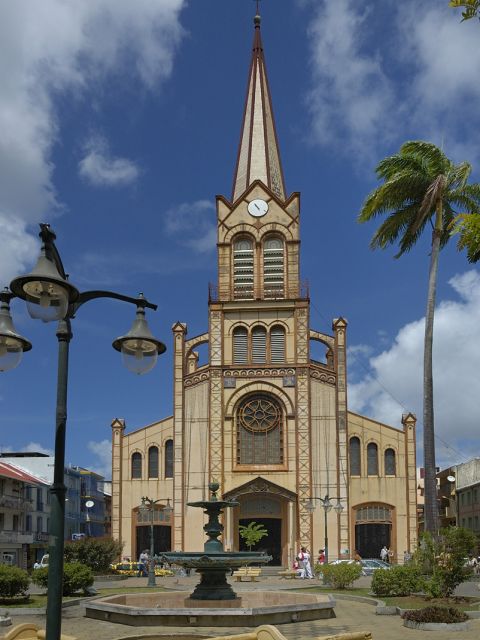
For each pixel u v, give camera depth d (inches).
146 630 903.1
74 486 4301.2
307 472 2333.9
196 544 2336.4
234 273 2513.5
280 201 2539.4
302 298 2448.3
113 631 899.4
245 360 2440.9
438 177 1573.6
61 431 473.7
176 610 945.5
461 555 1155.9
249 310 2463.1
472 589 1493.6
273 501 2358.5
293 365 2413.9
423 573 1256.2
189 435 2415.1
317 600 1085.1
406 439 2401.6
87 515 4478.3
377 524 2351.1
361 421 2428.6
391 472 2389.3
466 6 525.3
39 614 1093.1
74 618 1045.2
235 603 1078.4
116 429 2474.2
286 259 2502.5
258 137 2741.1
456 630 883.4
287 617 978.1
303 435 2362.2
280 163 2773.1
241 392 2411.4
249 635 548.1
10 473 3137.3
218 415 2397.9
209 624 935.7
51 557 451.2
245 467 2361.0
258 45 2923.2
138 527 2406.5
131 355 549.0
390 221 1667.1
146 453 2456.9
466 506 3671.3
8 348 505.0
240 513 2357.3
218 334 2456.9
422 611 933.8
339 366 2427.4
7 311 508.7
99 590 1519.4
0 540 2903.5
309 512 2305.6
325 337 2503.7
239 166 2746.1
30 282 454.3
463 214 636.7
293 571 2016.5
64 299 462.0
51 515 459.2
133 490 2433.6
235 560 1081.4
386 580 1263.5
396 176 1600.6
